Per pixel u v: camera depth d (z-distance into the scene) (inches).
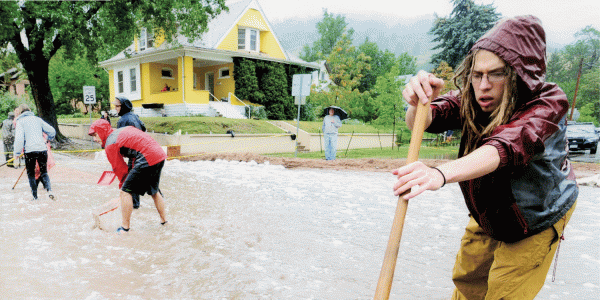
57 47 618.8
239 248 153.3
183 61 832.3
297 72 1021.8
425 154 647.1
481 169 47.8
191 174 356.8
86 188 274.7
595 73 2475.4
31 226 175.6
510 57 52.4
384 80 1228.5
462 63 60.9
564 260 143.0
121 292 112.3
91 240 159.3
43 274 123.5
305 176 356.2
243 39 972.6
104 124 189.0
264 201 241.8
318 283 121.0
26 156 231.5
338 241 163.2
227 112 883.4
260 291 114.9
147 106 892.6
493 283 68.0
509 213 60.7
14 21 505.4
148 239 162.9
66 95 1311.5
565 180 63.6
